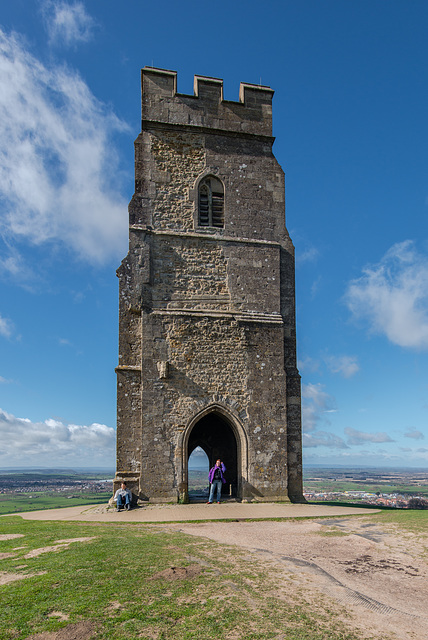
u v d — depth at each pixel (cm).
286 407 1703
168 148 1778
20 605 565
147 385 1571
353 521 1188
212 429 2173
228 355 1659
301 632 514
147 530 1059
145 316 1619
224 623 529
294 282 1822
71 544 870
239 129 1848
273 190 1852
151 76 1803
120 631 505
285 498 1602
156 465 1527
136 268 1655
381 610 580
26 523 1234
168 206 1738
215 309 1695
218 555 797
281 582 666
